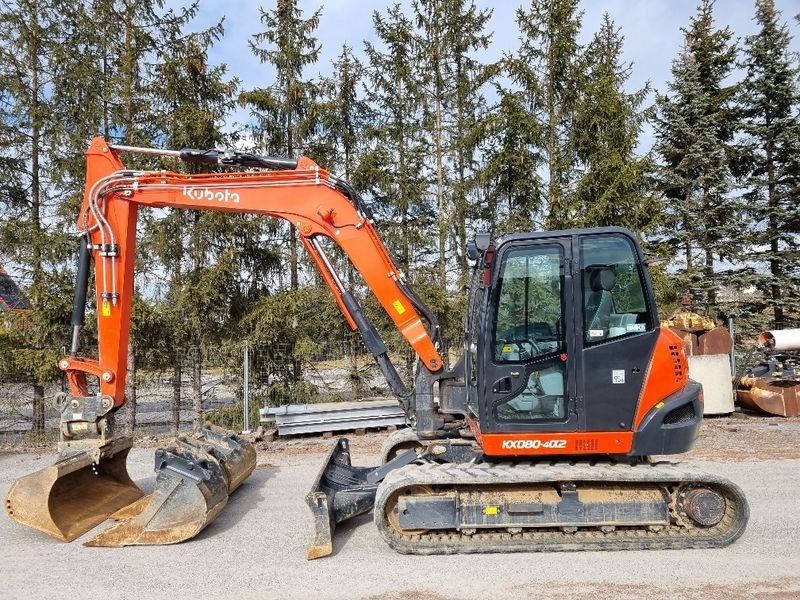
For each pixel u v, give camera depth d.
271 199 5.73
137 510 5.51
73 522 5.33
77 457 5.43
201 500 5.05
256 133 14.03
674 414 4.82
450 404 5.70
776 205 17.16
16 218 12.46
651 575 4.22
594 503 4.70
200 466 5.21
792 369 13.43
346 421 10.21
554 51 14.58
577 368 4.75
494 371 4.82
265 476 7.50
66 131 12.30
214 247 12.80
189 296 11.86
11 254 12.12
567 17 14.63
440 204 14.92
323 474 5.53
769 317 16.53
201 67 12.52
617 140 14.54
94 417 5.66
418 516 4.71
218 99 13.02
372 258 5.66
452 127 15.16
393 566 4.50
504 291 4.88
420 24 14.78
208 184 5.74
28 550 4.93
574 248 4.81
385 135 14.84
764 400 10.98
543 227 14.16
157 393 13.23
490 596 3.94
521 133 14.07
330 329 13.10
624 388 4.74
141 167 12.31
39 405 11.68
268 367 12.16
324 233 5.70
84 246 5.80
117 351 5.73
